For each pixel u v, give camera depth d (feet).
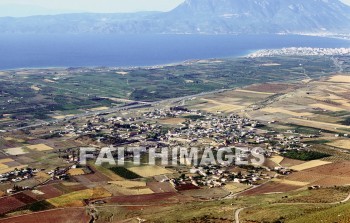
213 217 553.64
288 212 527.40
